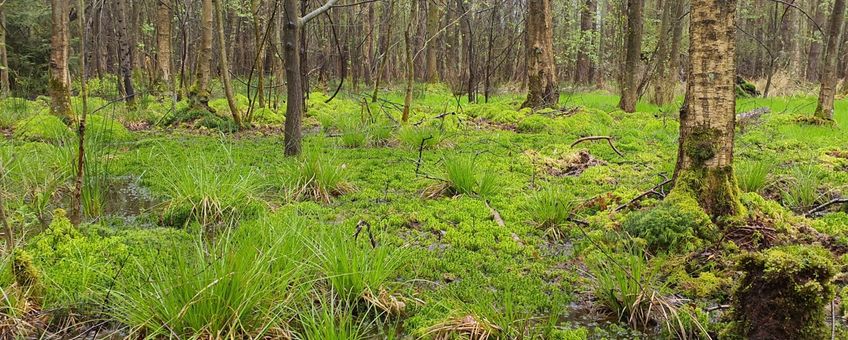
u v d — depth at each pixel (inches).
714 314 129.1
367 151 329.1
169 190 209.3
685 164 175.2
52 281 130.1
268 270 125.5
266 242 137.6
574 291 142.9
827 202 195.0
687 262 152.9
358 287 129.6
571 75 1231.5
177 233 173.0
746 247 158.7
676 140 366.3
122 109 464.4
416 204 215.3
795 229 169.9
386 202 221.9
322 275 135.6
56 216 164.2
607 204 205.0
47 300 126.6
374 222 192.2
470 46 639.8
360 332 122.1
